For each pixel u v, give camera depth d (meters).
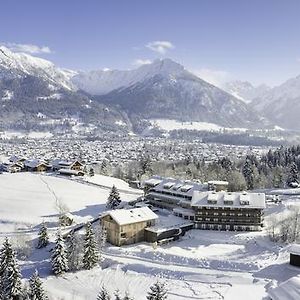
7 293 91.38
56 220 146.38
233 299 89.38
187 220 141.00
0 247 119.06
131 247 121.88
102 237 119.62
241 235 129.25
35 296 82.31
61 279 102.81
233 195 140.25
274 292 66.81
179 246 122.75
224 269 105.00
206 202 138.12
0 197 173.50
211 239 128.00
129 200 176.00
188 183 163.38
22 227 141.12
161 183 167.38
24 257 116.56
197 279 99.81
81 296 94.94
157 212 153.25
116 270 106.56
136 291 95.94
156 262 110.50
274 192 195.88
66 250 107.38
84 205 166.88
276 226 132.62
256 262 107.25
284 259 109.31
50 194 180.25
